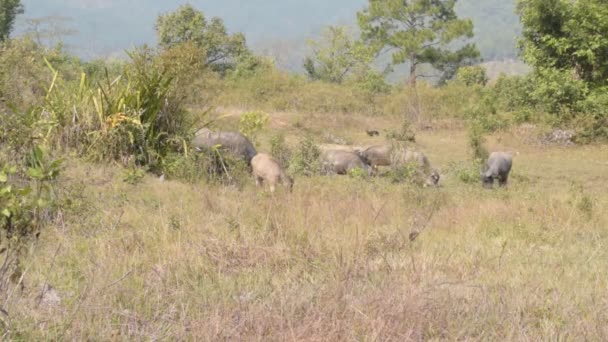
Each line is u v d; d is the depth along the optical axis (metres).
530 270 8.56
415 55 61.78
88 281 6.71
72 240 8.70
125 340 5.59
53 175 7.53
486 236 11.20
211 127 19.72
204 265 7.83
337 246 8.45
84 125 15.39
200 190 13.27
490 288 7.57
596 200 15.08
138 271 7.66
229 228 9.49
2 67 19.58
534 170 23.81
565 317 6.56
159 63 16.67
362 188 15.78
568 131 30.31
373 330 5.77
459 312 6.46
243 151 16.78
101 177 13.63
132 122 15.39
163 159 15.33
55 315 5.86
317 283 7.31
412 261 7.95
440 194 15.16
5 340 5.22
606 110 30.66
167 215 10.59
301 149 20.48
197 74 17.58
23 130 11.64
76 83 17.45
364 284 7.34
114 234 9.36
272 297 6.71
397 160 19.55
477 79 58.38
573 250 10.27
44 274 7.02
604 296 7.36
